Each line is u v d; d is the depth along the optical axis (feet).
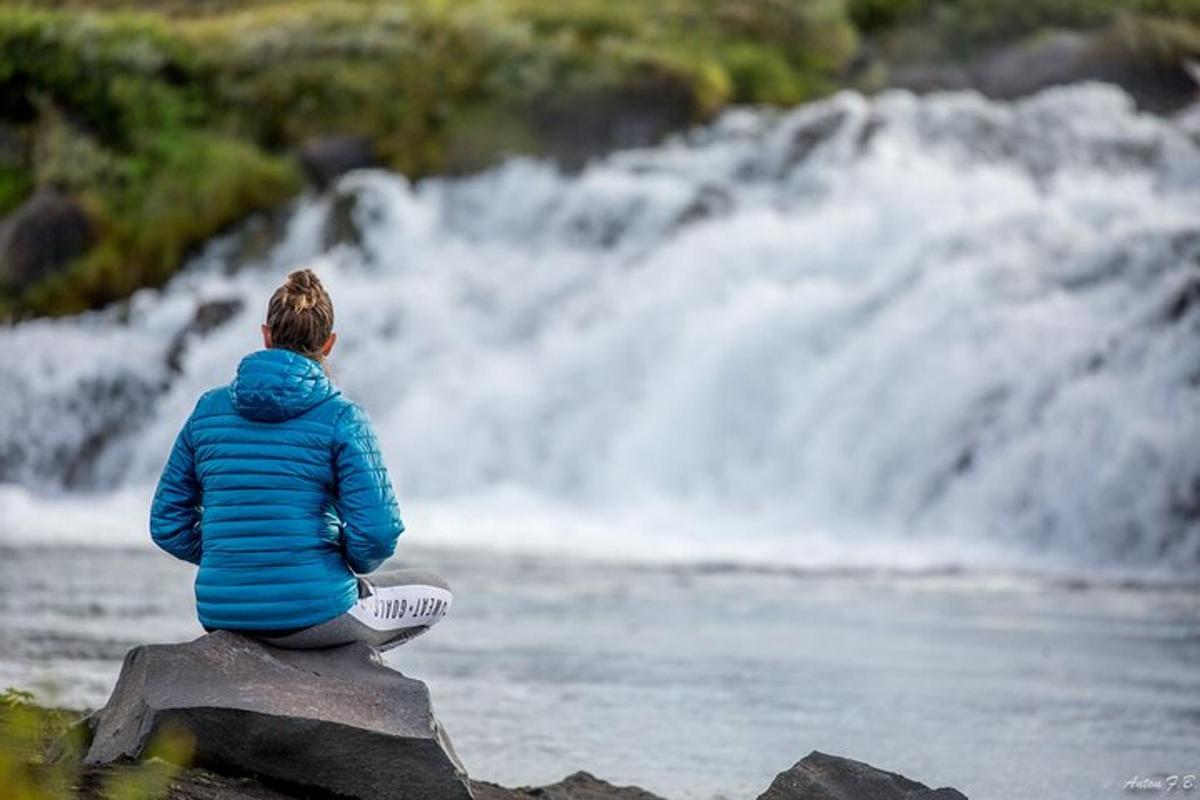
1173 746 40.55
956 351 90.63
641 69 138.51
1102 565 80.53
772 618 60.64
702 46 151.12
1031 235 98.58
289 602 26.13
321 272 122.62
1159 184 126.82
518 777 36.09
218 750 25.22
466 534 84.64
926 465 88.17
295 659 26.43
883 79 153.28
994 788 36.06
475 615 60.03
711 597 65.82
